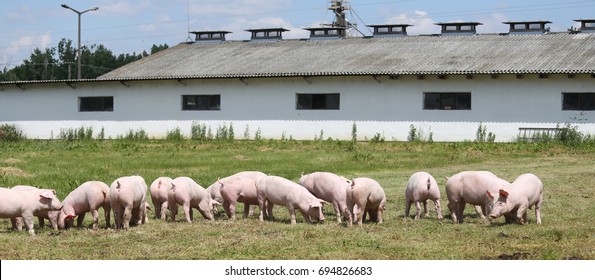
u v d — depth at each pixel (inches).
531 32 1622.8
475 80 1424.7
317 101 1556.3
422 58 1521.9
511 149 1211.2
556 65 1369.3
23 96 1782.7
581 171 894.4
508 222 554.9
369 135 1508.4
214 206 621.0
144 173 871.7
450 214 601.6
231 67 1653.5
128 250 465.7
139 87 1686.8
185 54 1836.9
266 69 1598.2
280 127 1578.5
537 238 490.3
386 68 1488.7
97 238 504.4
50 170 907.4
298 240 494.9
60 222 539.2
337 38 1815.9
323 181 578.9
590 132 1347.2
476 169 940.0
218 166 961.5
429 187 576.1
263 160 1045.2
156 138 1667.1
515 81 1397.6
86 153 1187.9
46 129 1763.0
